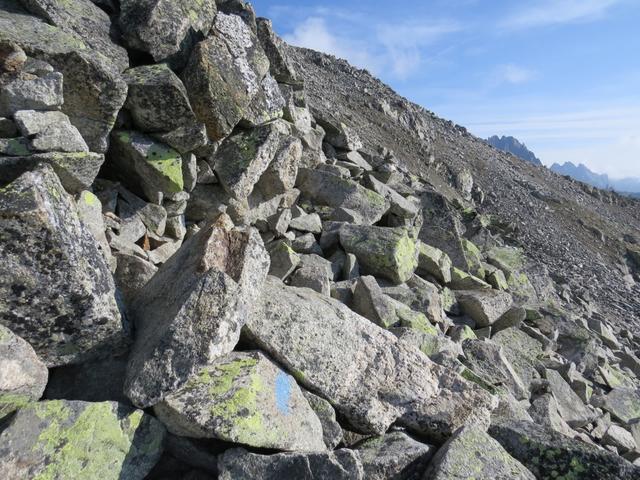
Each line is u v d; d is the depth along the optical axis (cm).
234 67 309
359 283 333
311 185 454
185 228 315
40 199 145
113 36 276
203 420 144
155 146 264
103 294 162
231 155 319
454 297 440
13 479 122
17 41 214
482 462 168
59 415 137
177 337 156
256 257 194
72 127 207
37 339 151
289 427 158
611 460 180
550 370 399
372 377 200
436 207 545
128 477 140
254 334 185
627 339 711
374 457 172
